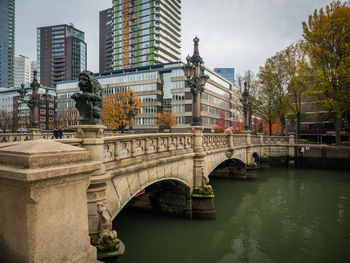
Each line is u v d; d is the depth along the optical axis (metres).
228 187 20.42
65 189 2.63
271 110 36.56
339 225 12.38
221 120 55.47
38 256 2.35
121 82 64.25
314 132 43.06
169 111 60.41
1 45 163.62
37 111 16.89
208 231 11.38
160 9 89.38
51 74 133.38
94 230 5.46
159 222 11.91
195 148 11.88
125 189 6.89
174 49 98.75
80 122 5.43
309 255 9.42
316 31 27.09
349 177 24.61
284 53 35.03
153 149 8.62
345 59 25.36
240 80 40.16
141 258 9.16
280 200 16.86
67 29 135.25
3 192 2.52
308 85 31.17
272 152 31.23
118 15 96.69
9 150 2.57
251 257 9.31
